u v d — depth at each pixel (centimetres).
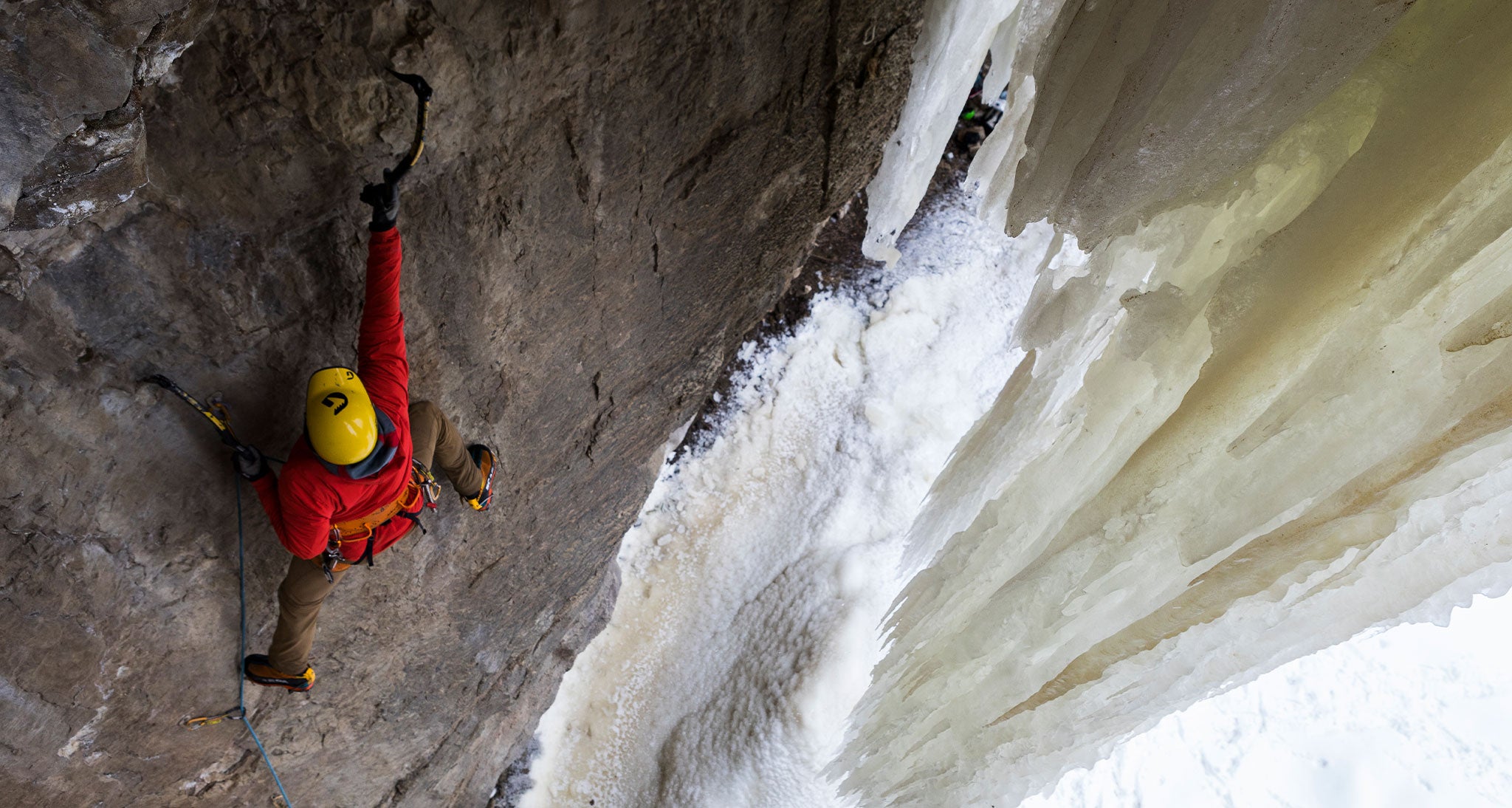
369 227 291
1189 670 282
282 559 391
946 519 465
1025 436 383
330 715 497
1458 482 206
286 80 275
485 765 712
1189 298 261
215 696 414
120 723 385
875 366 963
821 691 764
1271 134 235
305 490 313
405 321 369
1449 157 193
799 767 748
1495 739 880
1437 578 219
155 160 270
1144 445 279
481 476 438
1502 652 909
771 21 382
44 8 207
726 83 395
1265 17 218
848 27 404
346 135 296
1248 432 239
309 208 308
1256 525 244
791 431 941
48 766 371
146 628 363
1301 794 896
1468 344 193
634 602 880
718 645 852
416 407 378
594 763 827
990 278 1010
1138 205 274
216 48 259
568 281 422
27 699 346
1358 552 232
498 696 631
